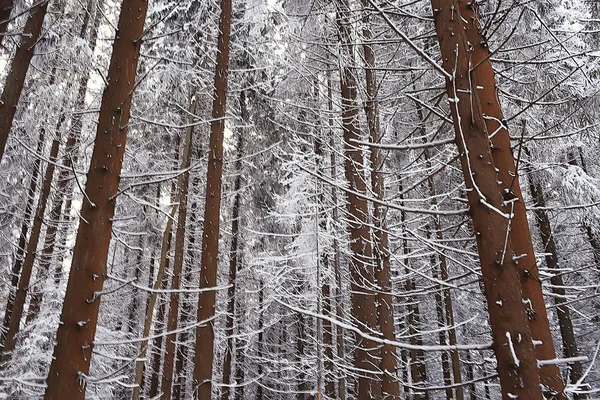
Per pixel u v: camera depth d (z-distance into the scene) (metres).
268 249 14.62
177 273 10.91
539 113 8.02
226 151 16.36
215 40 10.20
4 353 8.23
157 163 12.43
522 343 2.53
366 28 6.87
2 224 9.90
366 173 7.68
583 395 9.22
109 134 4.08
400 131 8.57
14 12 6.71
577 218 10.55
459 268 12.20
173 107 11.85
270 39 10.36
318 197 8.49
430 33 5.18
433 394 18.09
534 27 7.12
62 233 11.69
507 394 2.48
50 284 9.77
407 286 13.05
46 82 9.12
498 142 4.20
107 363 9.88
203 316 7.19
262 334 17.56
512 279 2.68
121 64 4.33
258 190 15.43
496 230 2.80
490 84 4.33
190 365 16.44
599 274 12.22
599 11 9.31
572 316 13.61
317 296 7.87
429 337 16.11
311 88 9.81
